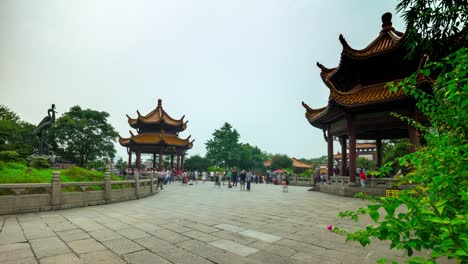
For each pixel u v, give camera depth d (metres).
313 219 8.48
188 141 40.38
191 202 13.03
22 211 8.85
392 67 16.05
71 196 10.51
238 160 74.31
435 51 6.16
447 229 1.45
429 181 2.04
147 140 37.53
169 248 5.22
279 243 5.65
